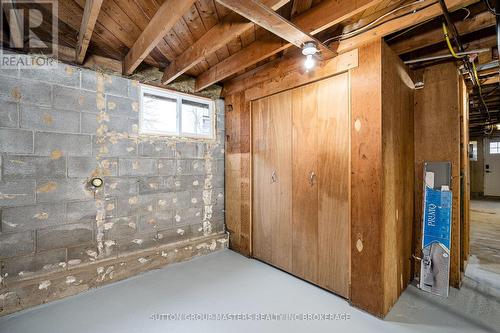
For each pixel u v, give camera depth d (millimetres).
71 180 2221
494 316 1864
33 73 2039
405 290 2240
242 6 1431
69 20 1812
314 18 1751
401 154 2182
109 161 2436
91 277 2262
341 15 1608
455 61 2279
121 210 2510
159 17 1707
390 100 1976
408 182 2344
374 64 1875
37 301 1995
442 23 1832
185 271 2654
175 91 2936
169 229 2873
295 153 2525
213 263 2873
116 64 2484
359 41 1939
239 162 3184
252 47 2275
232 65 2496
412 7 1661
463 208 2627
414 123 2490
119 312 1921
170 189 2881
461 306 1994
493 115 4781
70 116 2217
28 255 2016
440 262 2207
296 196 2518
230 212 3344
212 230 3299
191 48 2254
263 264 2840
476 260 2895
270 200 2803
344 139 2113
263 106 2867
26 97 2010
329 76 2203
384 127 1881
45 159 2094
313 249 2361
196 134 3184
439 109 2369
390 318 1841
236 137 3227
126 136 2549
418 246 2473
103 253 2398
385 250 1881
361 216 1953
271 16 1538
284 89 2578
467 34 2070
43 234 2084
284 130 2633
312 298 2125
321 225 2289
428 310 1939
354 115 1993
